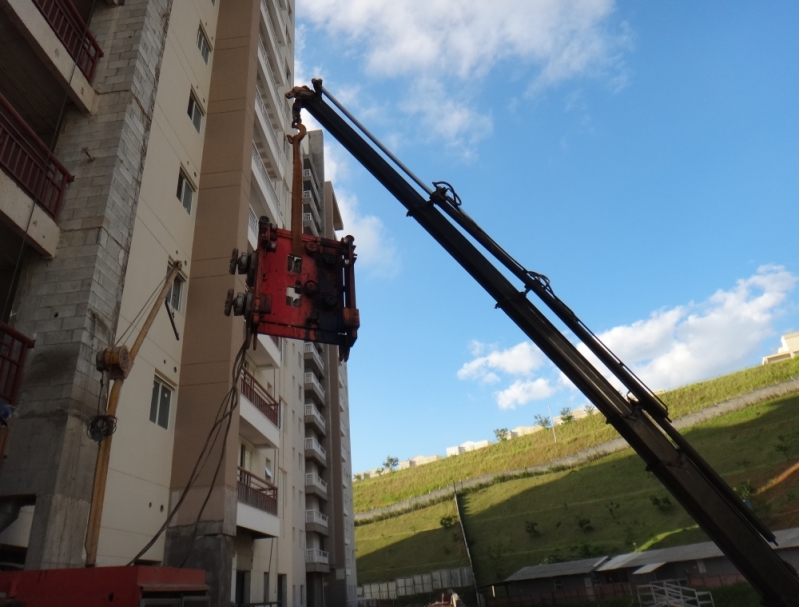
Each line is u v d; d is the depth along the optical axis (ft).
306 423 142.00
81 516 31.73
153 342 47.14
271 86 93.91
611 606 125.90
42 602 17.04
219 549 45.06
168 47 56.34
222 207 59.67
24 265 36.42
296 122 26.03
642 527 181.47
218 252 57.21
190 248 57.16
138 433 42.98
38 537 28.73
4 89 39.47
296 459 109.60
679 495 18.21
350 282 24.36
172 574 19.49
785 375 232.94
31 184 35.40
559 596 145.18
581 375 19.99
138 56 45.39
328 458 156.66
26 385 32.37
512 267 21.71
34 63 37.50
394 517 293.02
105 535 36.83
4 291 37.78
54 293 35.37
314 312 23.20
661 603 106.01
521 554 200.54
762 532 17.47
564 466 255.70
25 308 34.99
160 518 44.93
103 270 37.04
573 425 300.40
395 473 358.64
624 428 19.26
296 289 23.48
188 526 45.68
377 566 244.83
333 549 146.72
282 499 86.58
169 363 49.88
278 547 78.79
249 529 57.77
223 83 68.13
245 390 60.18
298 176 25.11
